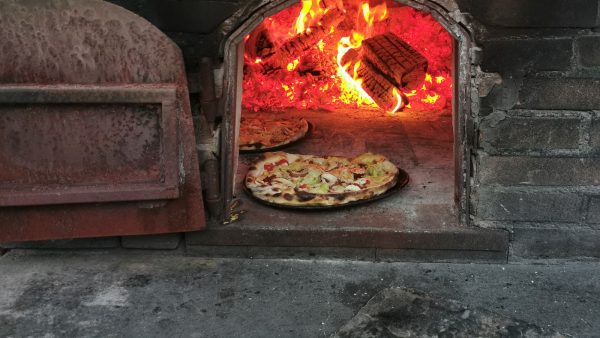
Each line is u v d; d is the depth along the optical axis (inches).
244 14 44.1
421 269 47.4
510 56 43.8
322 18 74.4
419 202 51.8
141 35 42.1
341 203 50.2
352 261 48.5
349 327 40.7
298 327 41.4
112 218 45.9
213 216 48.4
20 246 49.4
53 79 42.7
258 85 75.1
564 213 46.9
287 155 58.2
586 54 43.4
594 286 45.1
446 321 41.1
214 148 47.0
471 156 47.0
